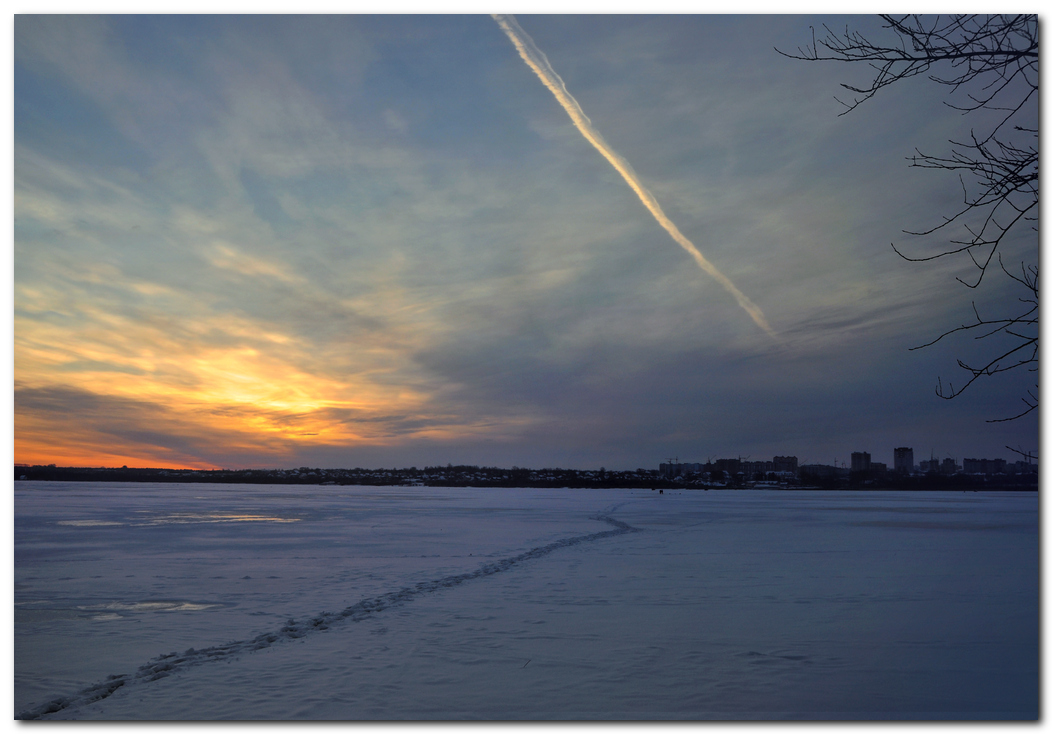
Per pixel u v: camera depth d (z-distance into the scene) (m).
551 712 8.36
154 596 17.88
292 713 8.40
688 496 155.50
